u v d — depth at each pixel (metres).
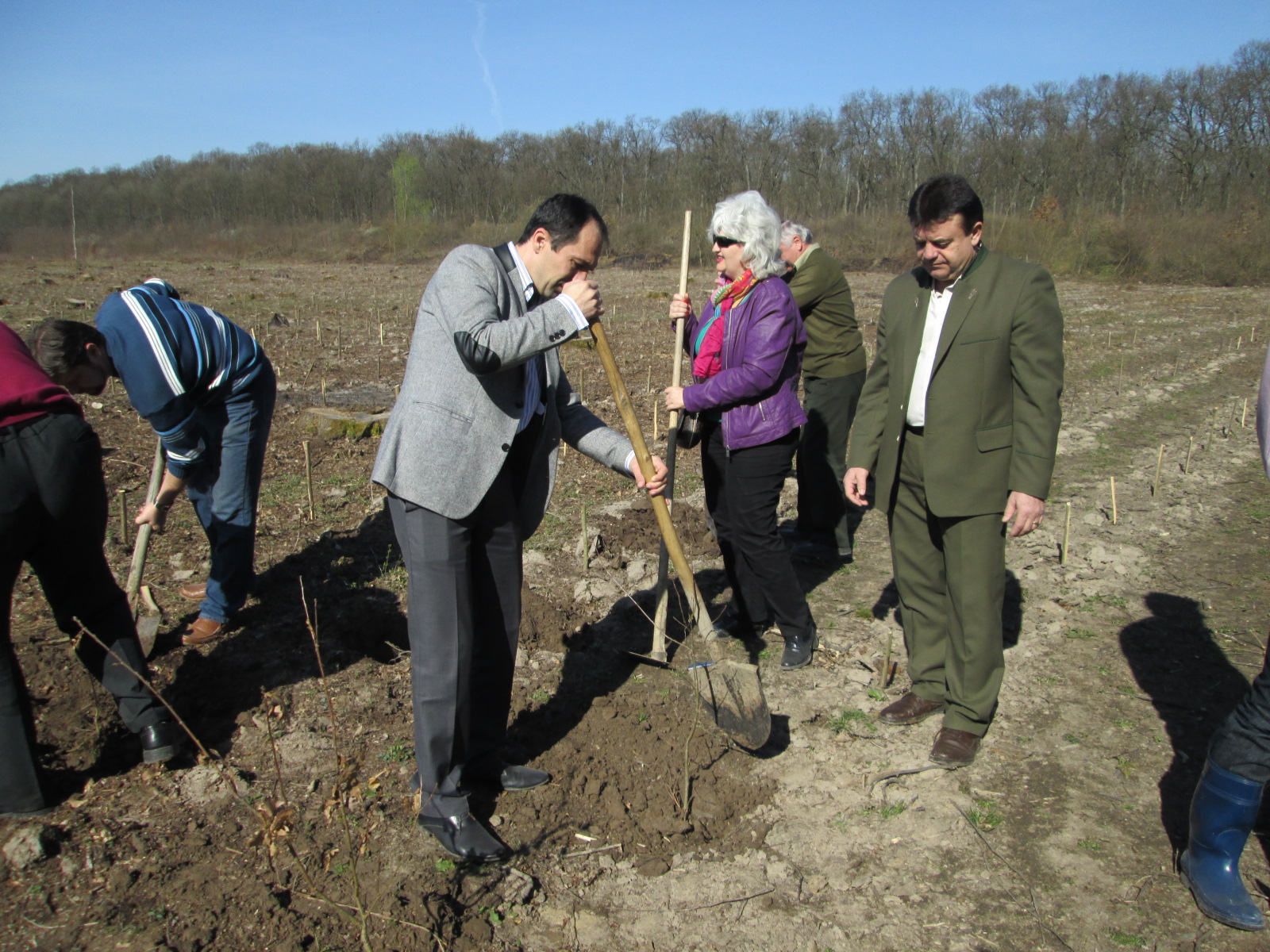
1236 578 4.82
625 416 2.84
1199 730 3.40
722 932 2.46
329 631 4.01
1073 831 2.86
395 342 12.80
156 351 3.45
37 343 3.15
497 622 2.86
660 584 3.78
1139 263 29.14
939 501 3.05
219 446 3.77
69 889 2.48
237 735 3.23
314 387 9.41
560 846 2.77
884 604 4.59
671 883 2.64
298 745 3.17
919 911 2.54
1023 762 3.21
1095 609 4.45
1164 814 2.93
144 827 2.74
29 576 4.45
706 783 3.09
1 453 2.58
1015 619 4.37
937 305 3.05
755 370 3.40
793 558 5.21
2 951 2.27
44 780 2.79
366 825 2.77
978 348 2.92
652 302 19.48
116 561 4.64
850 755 3.26
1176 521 5.78
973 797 3.02
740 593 4.09
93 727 3.25
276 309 16.59
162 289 3.69
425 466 2.50
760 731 3.04
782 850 2.79
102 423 7.45
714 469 3.90
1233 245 27.94
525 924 2.47
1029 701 3.62
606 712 3.45
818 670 3.88
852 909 2.55
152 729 2.96
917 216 2.85
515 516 2.84
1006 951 2.40
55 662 3.58
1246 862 2.71
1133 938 2.43
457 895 2.55
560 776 3.08
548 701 3.58
